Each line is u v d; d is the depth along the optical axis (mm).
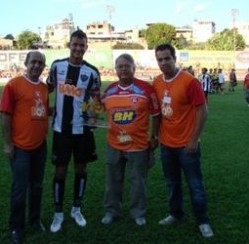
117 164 6301
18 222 5746
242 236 5840
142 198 6297
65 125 6074
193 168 5867
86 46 6070
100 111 6211
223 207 6969
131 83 6105
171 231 6035
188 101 5809
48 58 54156
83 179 6398
